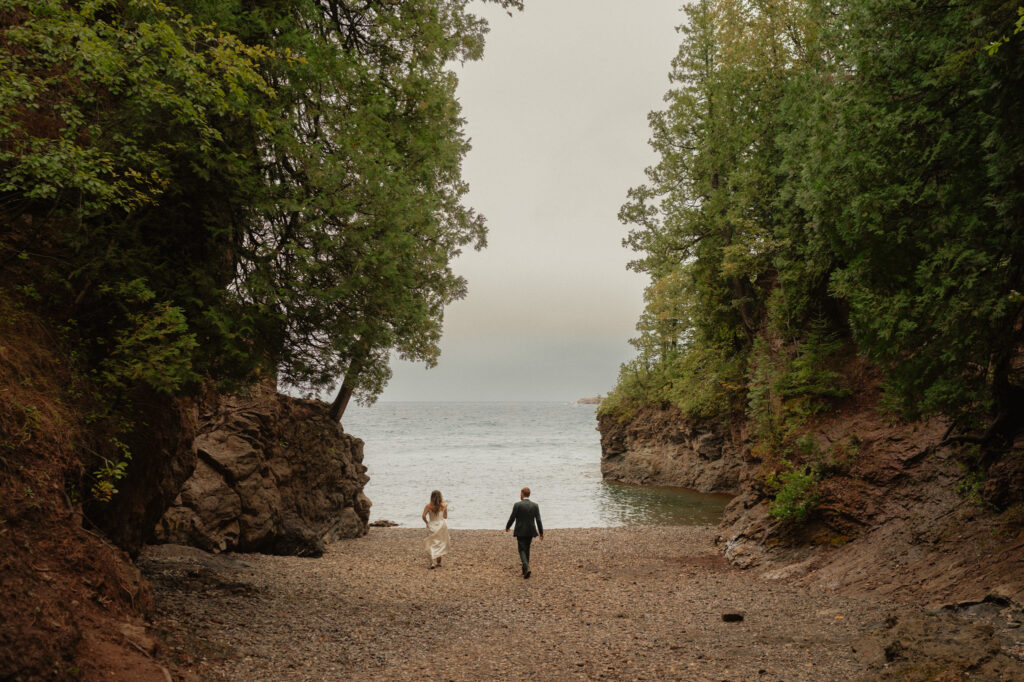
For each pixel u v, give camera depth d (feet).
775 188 61.77
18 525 16.20
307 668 20.47
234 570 37.32
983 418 32.24
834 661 20.18
